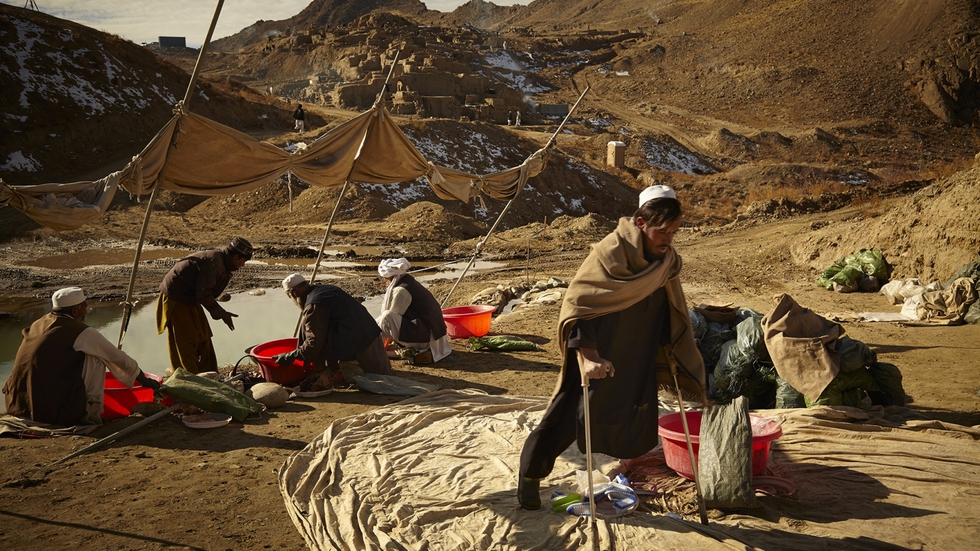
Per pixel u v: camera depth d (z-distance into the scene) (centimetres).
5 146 3028
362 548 341
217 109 4219
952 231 1114
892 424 486
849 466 419
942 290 990
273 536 369
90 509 399
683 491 393
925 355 742
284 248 1975
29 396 523
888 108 7900
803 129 7100
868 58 9075
